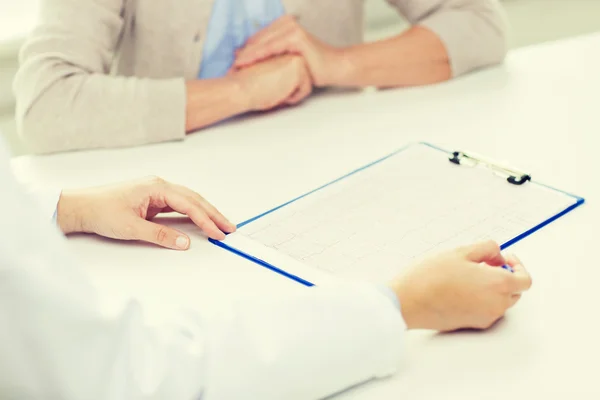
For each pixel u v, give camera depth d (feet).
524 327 2.41
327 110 4.23
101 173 3.67
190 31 4.45
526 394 2.14
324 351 2.12
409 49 4.46
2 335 1.81
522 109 4.04
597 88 4.23
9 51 5.20
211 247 2.96
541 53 4.81
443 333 2.41
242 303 2.18
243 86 4.09
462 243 2.83
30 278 1.80
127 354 1.94
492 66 4.68
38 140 3.92
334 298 2.22
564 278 2.62
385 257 2.78
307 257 2.82
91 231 3.09
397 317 2.23
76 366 1.86
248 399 2.04
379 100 4.33
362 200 3.20
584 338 2.34
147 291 2.69
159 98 3.95
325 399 2.19
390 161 3.53
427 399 2.15
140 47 4.52
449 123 3.93
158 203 3.11
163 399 1.95
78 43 4.11
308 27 4.74
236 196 3.34
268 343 2.09
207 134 4.02
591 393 2.13
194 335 2.09
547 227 2.93
